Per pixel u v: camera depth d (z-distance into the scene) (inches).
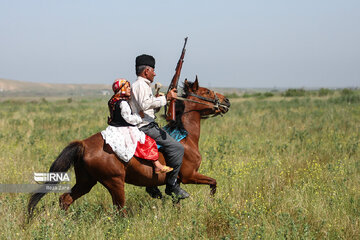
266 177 380.8
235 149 526.9
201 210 299.3
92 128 719.1
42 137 620.4
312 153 486.9
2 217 278.1
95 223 279.3
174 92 287.9
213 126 767.7
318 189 351.3
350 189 346.3
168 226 279.3
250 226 273.1
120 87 276.7
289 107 1295.5
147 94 271.1
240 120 848.9
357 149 507.8
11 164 430.0
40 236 243.6
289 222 268.4
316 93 2588.6
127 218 276.1
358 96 1498.5
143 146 278.5
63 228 254.5
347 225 273.0
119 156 271.1
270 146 530.3
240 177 382.3
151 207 315.0
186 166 306.0
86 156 268.4
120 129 274.8
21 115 1146.7
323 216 289.6
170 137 290.8
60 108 1497.3
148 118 283.9
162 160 293.4
